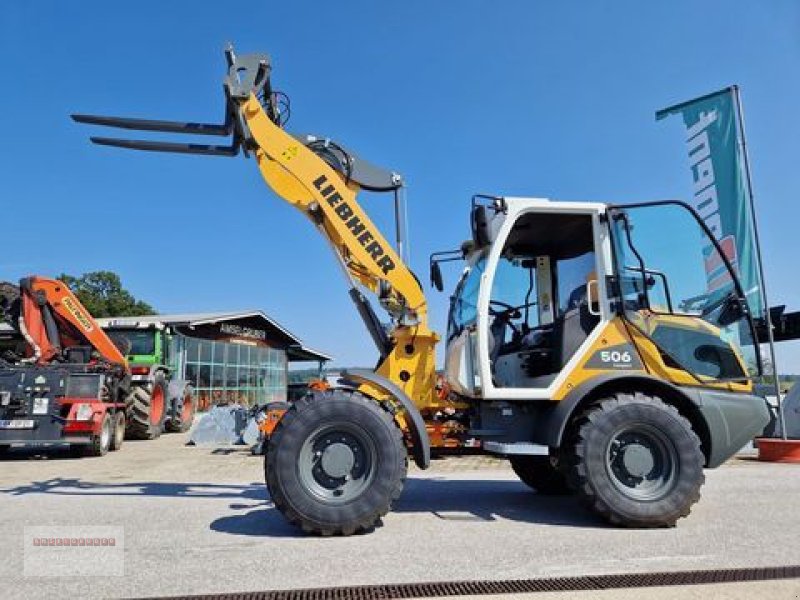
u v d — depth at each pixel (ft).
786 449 28.45
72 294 37.32
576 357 15.78
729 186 30.45
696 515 16.08
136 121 18.34
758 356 16.28
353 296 17.84
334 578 10.96
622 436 14.92
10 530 14.61
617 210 16.49
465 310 18.07
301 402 14.47
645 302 16.16
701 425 15.62
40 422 31.45
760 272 29.32
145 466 28.32
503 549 12.80
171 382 50.21
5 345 49.57
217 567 11.60
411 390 16.99
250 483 22.72
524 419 16.28
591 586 10.49
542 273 18.86
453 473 25.67
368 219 17.58
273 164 17.97
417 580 10.83
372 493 14.01
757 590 10.27
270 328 90.33
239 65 17.79
